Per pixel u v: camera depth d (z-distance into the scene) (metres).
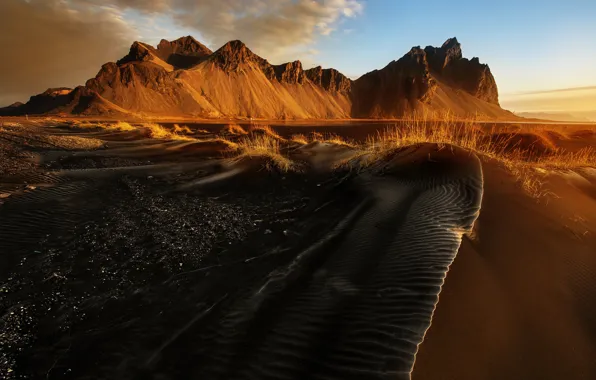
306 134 32.59
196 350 2.44
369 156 8.61
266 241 4.59
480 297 2.79
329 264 3.60
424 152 7.23
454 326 2.48
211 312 2.92
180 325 2.76
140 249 4.20
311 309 2.79
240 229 5.04
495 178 5.61
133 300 3.13
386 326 2.43
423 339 2.32
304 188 7.55
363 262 3.44
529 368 2.22
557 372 2.21
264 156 9.75
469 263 3.20
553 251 3.58
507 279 3.06
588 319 2.68
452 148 7.08
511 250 3.52
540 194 5.11
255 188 7.57
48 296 3.13
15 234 4.30
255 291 3.22
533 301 2.82
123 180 7.52
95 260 3.86
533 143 13.26
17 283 3.29
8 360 2.35
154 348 2.49
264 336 2.53
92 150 13.25
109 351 2.46
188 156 12.16
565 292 2.97
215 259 4.02
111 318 2.86
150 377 2.21
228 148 13.42
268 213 5.86
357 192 6.44
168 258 3.99
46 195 5.91
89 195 6.27
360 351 2.23
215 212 5.80
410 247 3.51
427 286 2.81
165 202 6.20
